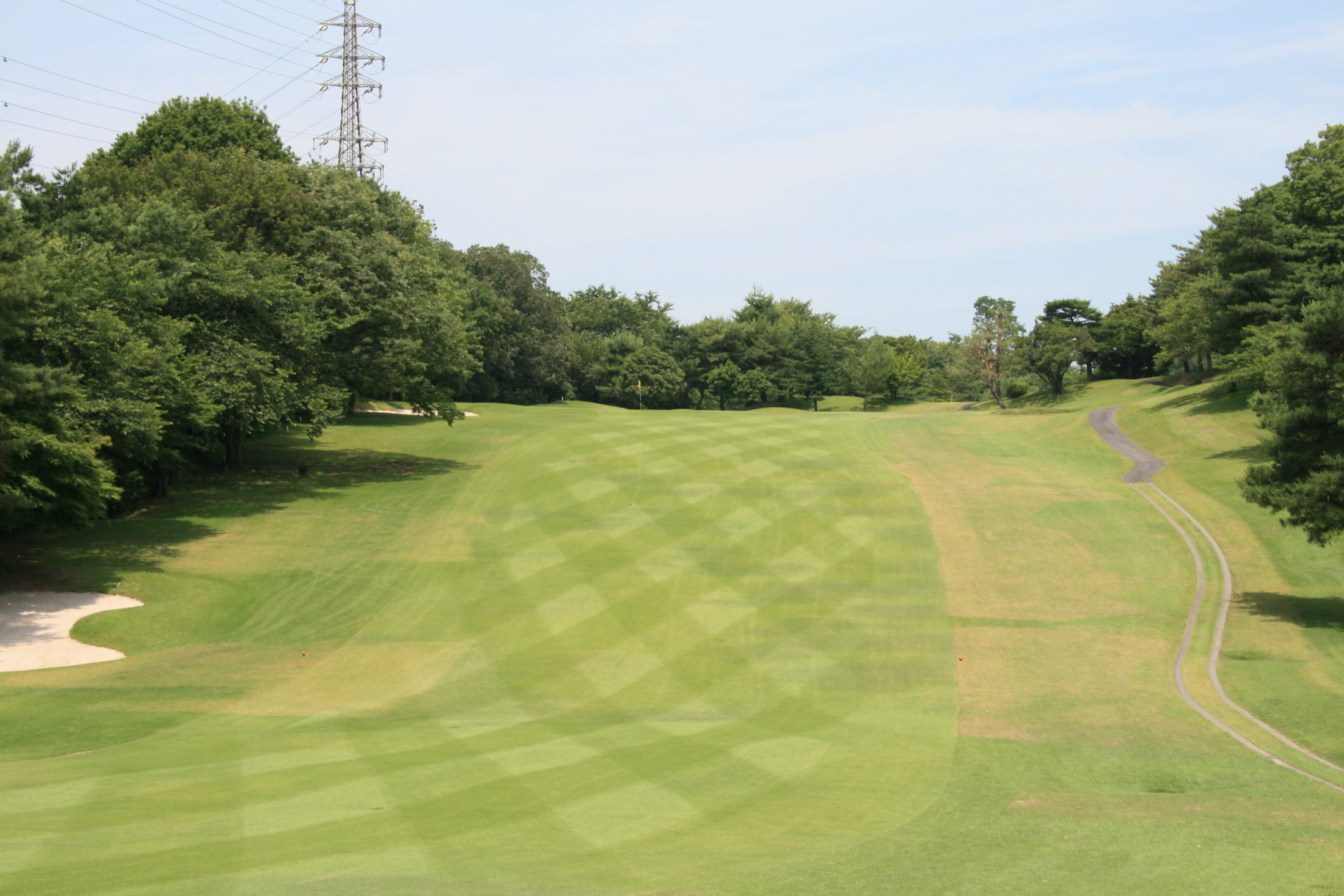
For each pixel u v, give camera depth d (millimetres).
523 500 37469
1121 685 20156
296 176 44406
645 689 19984
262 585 27484
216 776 12844
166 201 36219
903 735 16391
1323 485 23125
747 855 9484
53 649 22312
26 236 24234
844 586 27938
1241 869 9164
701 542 32031
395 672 21203
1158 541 31922
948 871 9031
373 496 38219
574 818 10828
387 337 42656
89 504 25578
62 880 7891
